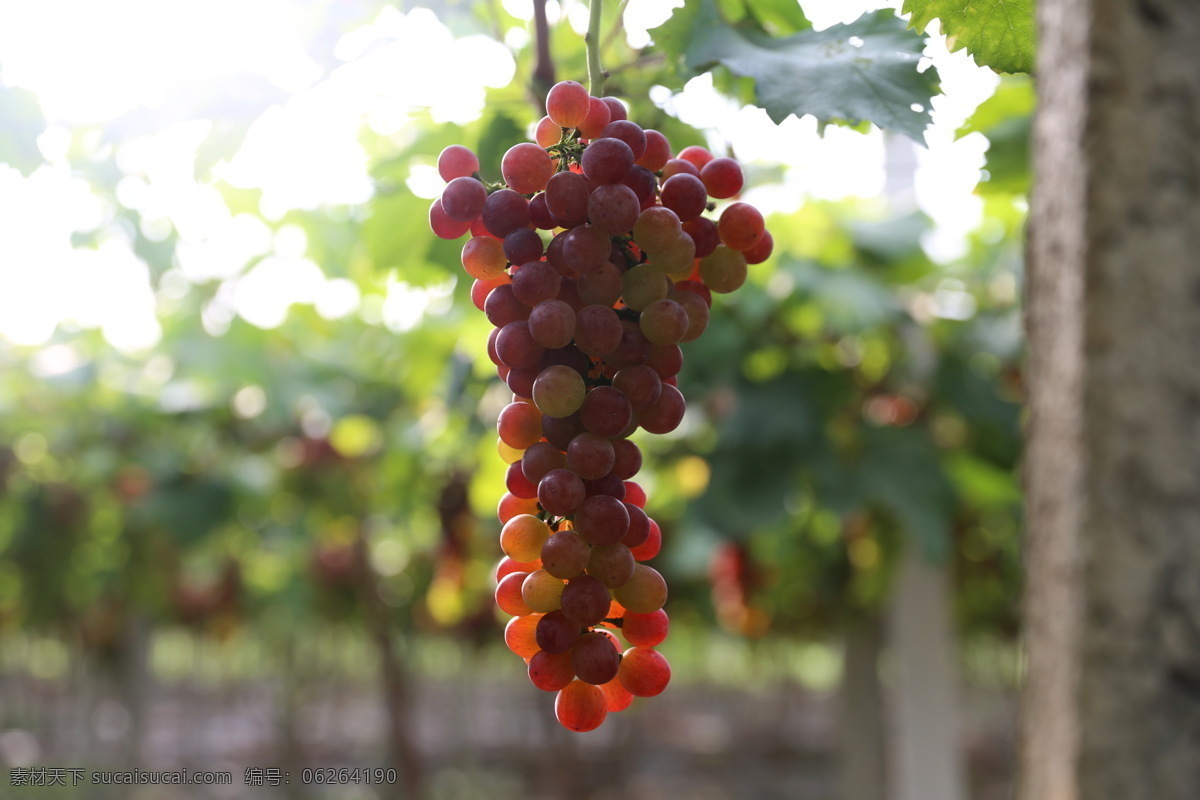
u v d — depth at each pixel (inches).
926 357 146.0
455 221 39.8
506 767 492.7
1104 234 35.4
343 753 531.2
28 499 241.3
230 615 334.3
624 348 38.6
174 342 177.8
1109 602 35.1
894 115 44.5
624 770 459.2
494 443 137.8
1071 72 37.1
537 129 40.9
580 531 36.8
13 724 574.9
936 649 171.8
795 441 136.3
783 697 605.0
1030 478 42.0
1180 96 35.0
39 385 200.8
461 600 194.9
